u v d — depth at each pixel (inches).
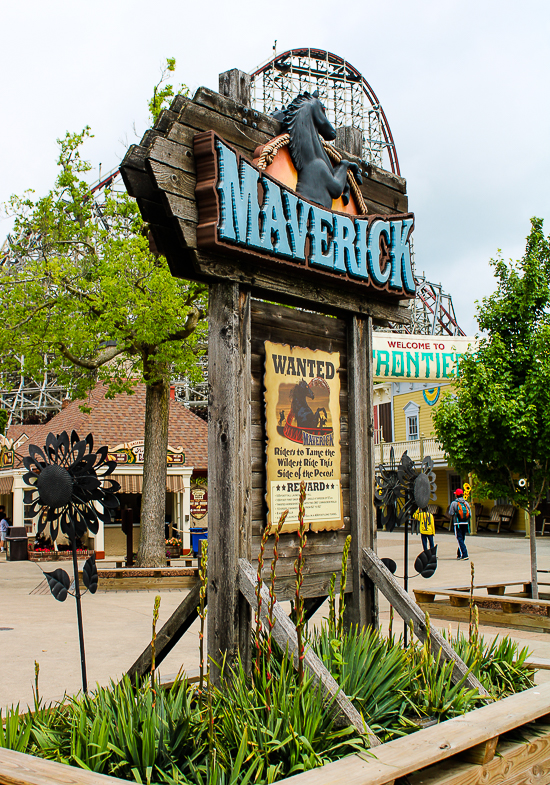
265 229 172.4
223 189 162.7
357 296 210.7
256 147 188.2
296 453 186.7
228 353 168.4
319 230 189.8
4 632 353.1
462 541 733.3
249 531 165.2
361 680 154.2
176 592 531.2
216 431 167.2
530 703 158.2
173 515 960.9
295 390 189.3
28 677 256.1
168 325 578.2
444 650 176.2
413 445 1315.2
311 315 199.6
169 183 160.1
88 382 657.0
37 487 168.4
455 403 439.8
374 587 200.7
